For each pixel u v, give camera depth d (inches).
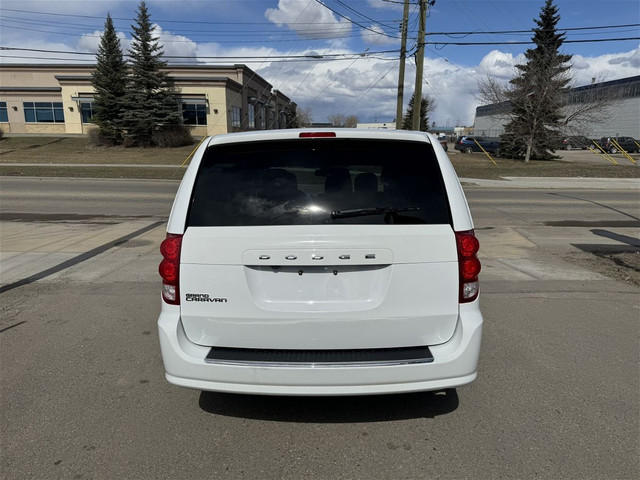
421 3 842.2
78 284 236.4
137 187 683.4
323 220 105.7
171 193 615.2
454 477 98.3
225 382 103.7
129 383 137.5
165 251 107.7
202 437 112.3
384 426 116.7
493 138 1871.3
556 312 196.9
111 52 1482.5
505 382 137.6
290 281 105.1
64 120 1818.4
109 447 108.2
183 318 107.0
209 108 1660.9
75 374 142.6
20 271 259.6
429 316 105.4
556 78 1252.5
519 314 194.4
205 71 1839.3
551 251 316.2
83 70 1926.7
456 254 105.4
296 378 101.3
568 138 1339.8
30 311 197.3
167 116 1499.8
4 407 124.3
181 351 105.7
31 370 145.0
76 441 110.3
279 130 120.0
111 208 495.2
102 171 902.4
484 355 155.3
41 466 101.6
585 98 1302.9
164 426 116.6
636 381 137.9
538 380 138.7
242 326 105.4
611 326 180.9
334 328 104.3
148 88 1476.4
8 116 1822.1
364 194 108.3
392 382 102.0
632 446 107.8
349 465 102.4
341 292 105.0
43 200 546.0
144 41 1448.1
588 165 1197.7
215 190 110.2
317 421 119.2
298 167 111.3
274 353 105.5
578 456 104.5
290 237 103.0
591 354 156.1
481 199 605.3
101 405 125.7
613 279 246.8
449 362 103.2
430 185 110.1
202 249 105.0
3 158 1187.3
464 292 106.3
